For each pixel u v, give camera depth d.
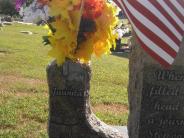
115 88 3.67
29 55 5.38
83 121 1.77
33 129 2.28
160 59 1.29
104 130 1.83
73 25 1.50
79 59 1.64
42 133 2.22
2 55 5.25
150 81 1.42
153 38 1.28
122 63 5.69
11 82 3.55
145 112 1.44
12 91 3.21
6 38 7.51
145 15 1.28
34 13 1.56
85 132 1.78
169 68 1.41
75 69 1.72
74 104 1.75
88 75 1.76
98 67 4.95
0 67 4.31
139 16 1.29
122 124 2.51
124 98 3.27
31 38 7.95
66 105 1.75
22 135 2.17
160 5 1.29
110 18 1.57
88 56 1.58
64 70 1.72
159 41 1.28
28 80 3.70
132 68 1.52
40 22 1.57
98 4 1.55
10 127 2.31
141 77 1.44
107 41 1.59
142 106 1.44
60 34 1.50
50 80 1.74
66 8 1.49
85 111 1.78
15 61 4.80
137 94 1.48
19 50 5.88
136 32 1.29
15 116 2.49
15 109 2.64
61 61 1.56
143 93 1.43
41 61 4.95
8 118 2.44
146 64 1.42
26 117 2.52
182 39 1.40
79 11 1.50
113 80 4.09
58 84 1.73
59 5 1.49
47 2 1.52
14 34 8.45
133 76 1.51
